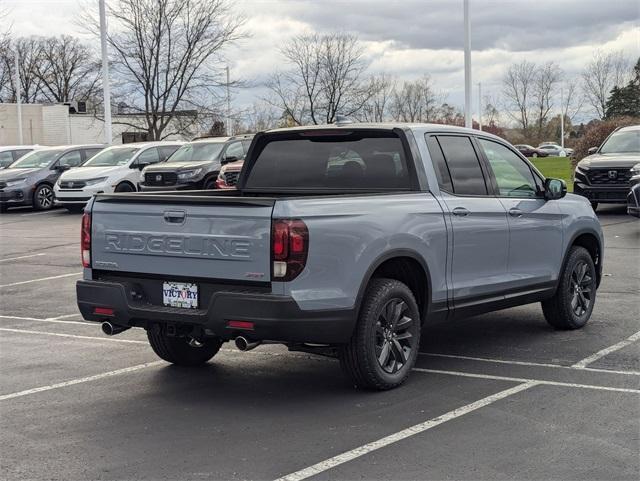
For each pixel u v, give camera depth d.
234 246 5.54
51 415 5.70
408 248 6.14
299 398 5.99
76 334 8.48
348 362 5.93
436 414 5.52
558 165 44.00
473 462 4.64
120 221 6.11
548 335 7.89
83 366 7.11
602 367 6.67
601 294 9.80
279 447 4.95
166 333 6.11
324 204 5.64
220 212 5.60
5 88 86.94
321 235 5.52
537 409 5.59
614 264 11.89
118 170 21.86
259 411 5.69
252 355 7.41
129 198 6.05
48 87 89.56
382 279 6.08
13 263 13.73
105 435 5.24
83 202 21.56
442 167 6.76
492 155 7.35
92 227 6.28
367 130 6.77
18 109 44.34
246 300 5.43
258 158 7.46
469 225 6.73
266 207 5.44
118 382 6.55
